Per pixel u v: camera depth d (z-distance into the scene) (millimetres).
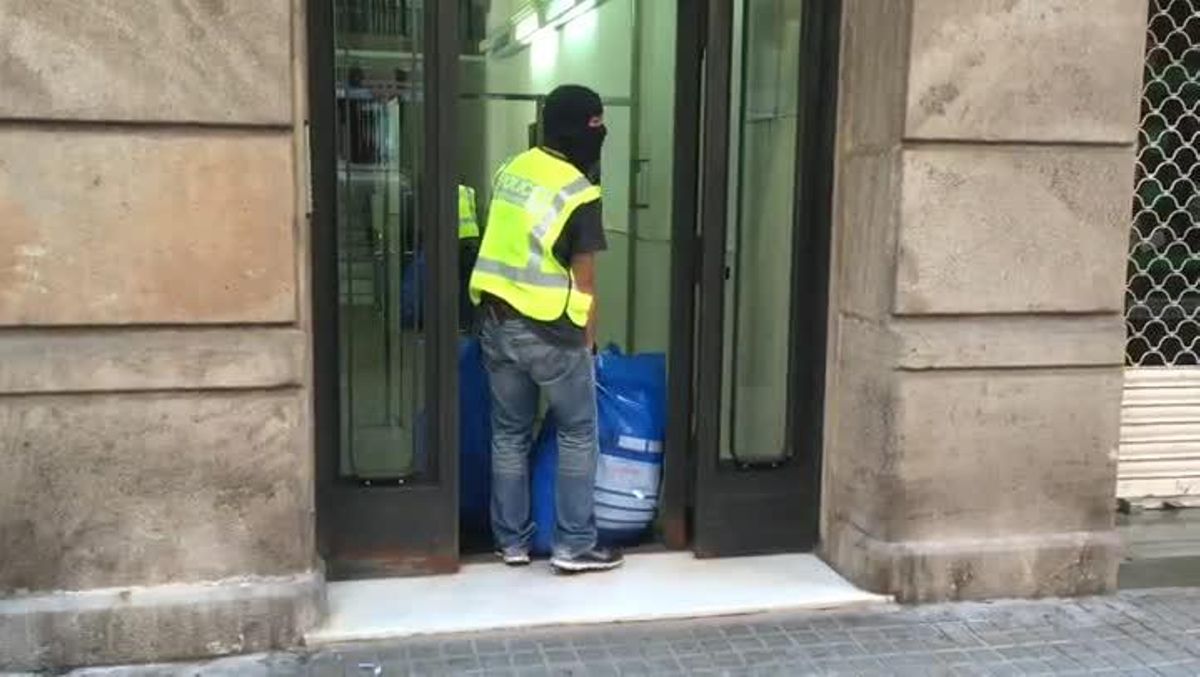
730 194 4680
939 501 4410
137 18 3623
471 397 4871
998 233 4332
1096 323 4477
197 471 3826
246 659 3834
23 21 3553
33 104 3584
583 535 4512
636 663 3863
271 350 3822
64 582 3768
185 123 3693
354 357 4398
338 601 4227
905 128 4191
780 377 4832
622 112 6113
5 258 3633
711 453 4707
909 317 4312
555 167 4324
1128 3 4316
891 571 4375
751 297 4762
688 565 4695
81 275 3688
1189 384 5316
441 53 4254
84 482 3750
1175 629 4230
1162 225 5336
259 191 3779
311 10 4176
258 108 3729
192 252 3758
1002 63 4234
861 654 3975
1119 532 4766
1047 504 4504
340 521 4414
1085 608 4422
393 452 4477
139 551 3812
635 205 5934
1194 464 5340
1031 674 3840
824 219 4699
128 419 3758
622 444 4828
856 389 4566
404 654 3891
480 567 4609
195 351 3766
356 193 4324
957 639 4117
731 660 3904
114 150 3666
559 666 3824
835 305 4707
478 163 6078
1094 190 4395
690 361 4750
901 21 4188
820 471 4828
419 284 4387
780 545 4848
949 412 4371
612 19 6211
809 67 4637
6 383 3646
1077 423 4492
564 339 4297
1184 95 5289
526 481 4602
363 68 4273
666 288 5422
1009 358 4371
